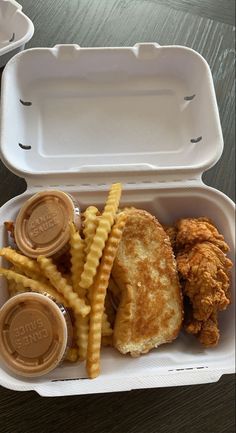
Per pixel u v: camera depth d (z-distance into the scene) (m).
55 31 0.48
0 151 0.38
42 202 0.37
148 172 0.40
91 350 0.34
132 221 0.38
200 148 0.43
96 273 0.35
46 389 0.32
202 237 0.38
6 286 0.37
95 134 0.44
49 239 0.36
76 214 0.36
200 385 0.39
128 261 0.37
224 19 0.53
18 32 0.44
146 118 0.45
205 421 0.38
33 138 0.43
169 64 0.45
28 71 0.44
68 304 0.35
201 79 0.44
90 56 0.44
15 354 0.33
